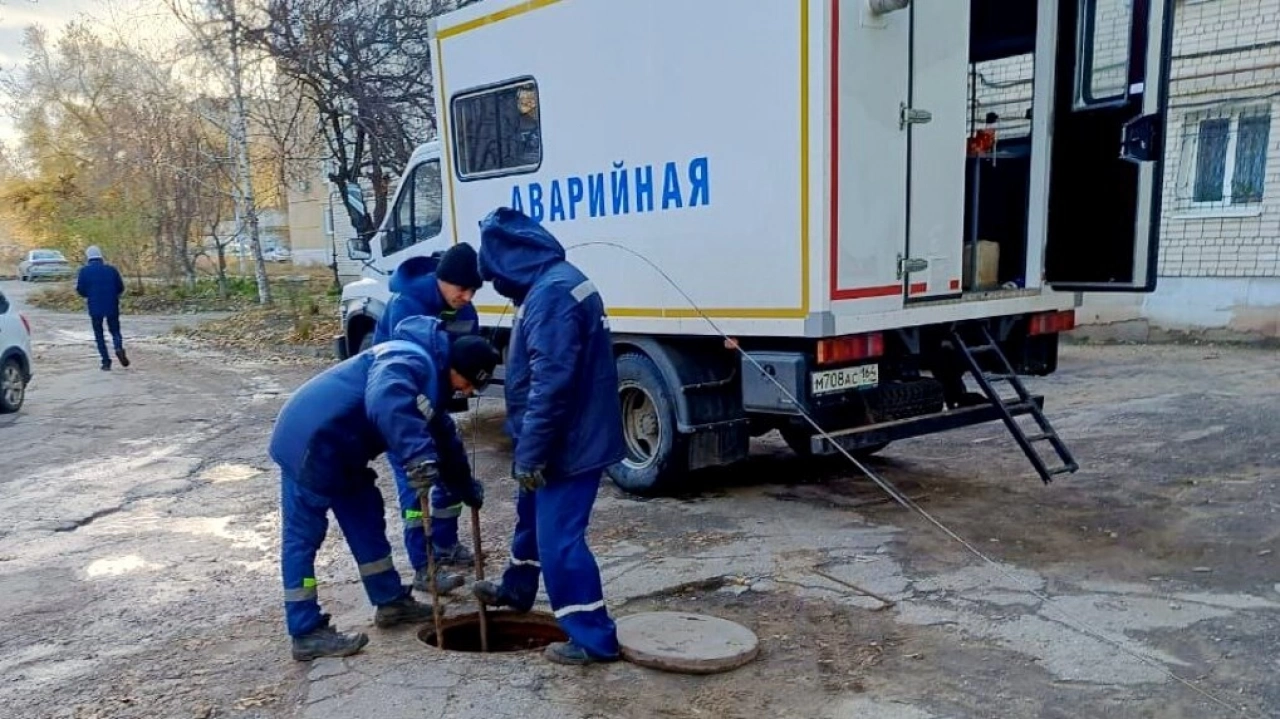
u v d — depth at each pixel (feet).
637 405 20.85
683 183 18.70
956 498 19.10
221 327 63.62
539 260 11.89
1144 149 17.44
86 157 100.17
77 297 94.17
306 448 12.34
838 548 16.25
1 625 14.62
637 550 16.71
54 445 28.53
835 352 16.83
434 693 11.41
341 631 13.61
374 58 49.90
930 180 17.78
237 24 50.62
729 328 18.24
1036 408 18.66
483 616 13.61
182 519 20.33
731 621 13.26
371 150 50.88
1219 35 36.17
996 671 11.53
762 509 19.06
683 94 18.43
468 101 23.85
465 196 24.52
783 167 16.88
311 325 58.03
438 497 15.76
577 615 11.98
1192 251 37.45
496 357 13.24
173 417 32.89
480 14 22.94
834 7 16.05
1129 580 14.17
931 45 17.42
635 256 19.99
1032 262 19.61
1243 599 13.25
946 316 18.12
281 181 65.72
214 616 14.67
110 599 15.60
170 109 78.79
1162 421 24.22
